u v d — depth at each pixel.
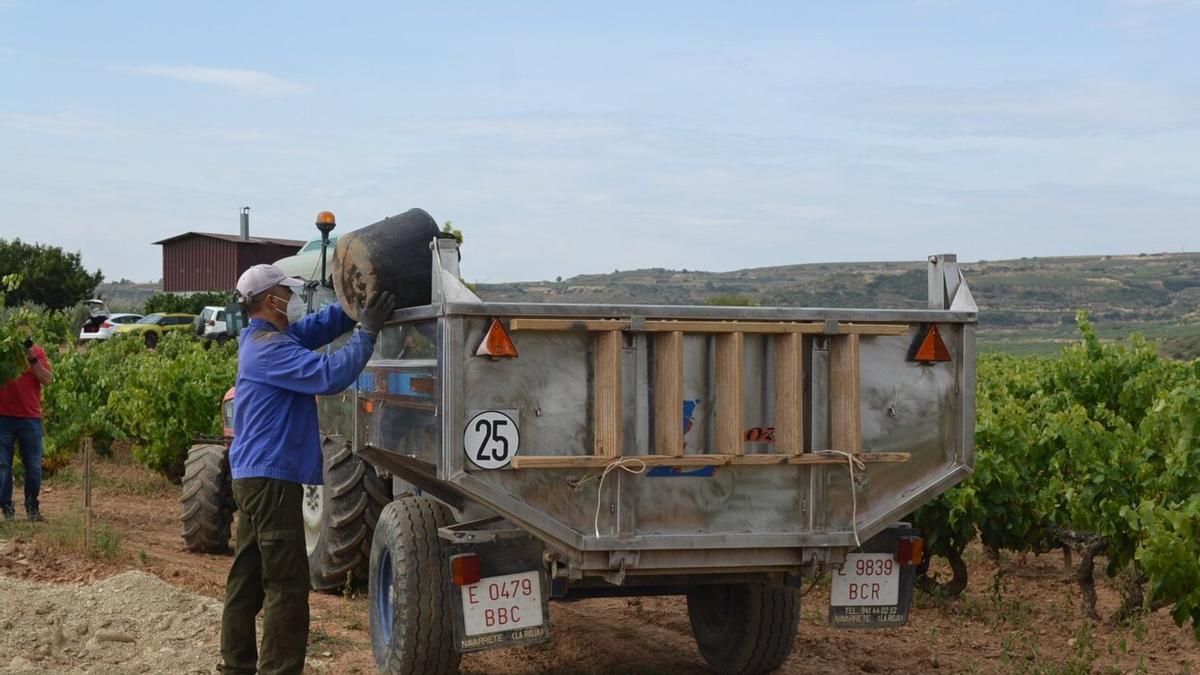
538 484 5.18
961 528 8.98
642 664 6.95
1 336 10.77
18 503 13.39
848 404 5.55
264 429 5.56
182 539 10.71
